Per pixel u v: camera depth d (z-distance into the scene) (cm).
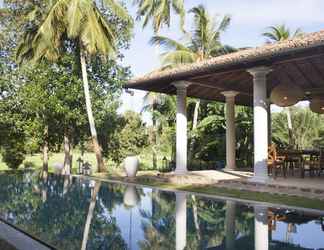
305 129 3088
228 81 1367
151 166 2225
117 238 434
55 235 455
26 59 1791
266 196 873
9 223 528
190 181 1172
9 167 2033
